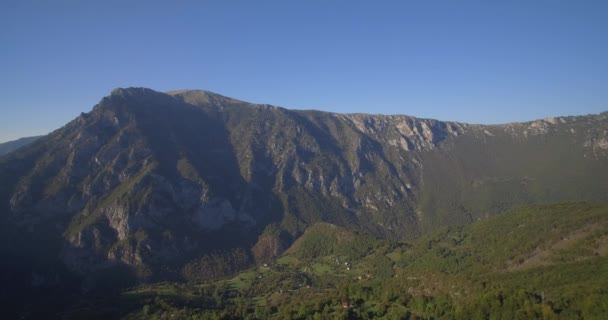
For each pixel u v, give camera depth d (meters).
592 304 155.00
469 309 173.62
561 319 153.12
